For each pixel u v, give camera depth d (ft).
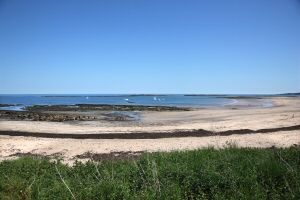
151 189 16.83
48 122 76.38
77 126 65.67
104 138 47.85
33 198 17.62
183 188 17.21
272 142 41.06
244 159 22.45
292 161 21.49
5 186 18.78
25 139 47.34
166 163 22.26
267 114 86.38
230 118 77.46
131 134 50.90
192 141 43.32
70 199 16.62
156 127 60.80
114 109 134.21
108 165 24.07
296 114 82.48
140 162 23.50
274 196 15.52
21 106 178.09
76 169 23.39
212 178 17.67
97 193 17.02
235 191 16.10
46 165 25.29
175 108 135.95
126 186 17.48
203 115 91.40
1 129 59.57
